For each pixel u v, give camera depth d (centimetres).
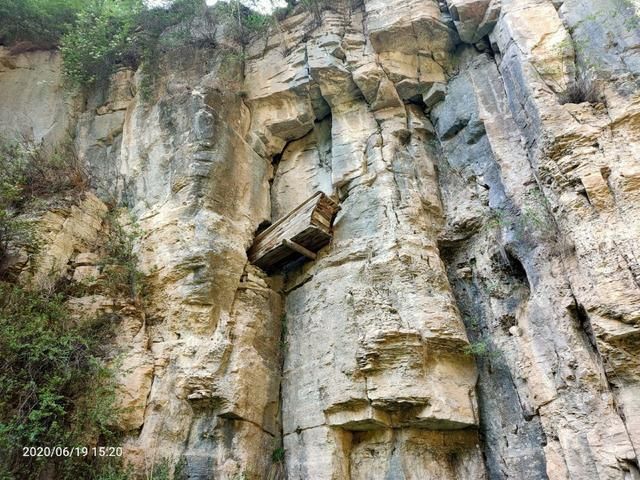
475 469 801
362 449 843
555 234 822
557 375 740
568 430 696
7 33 1317
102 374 776
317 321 965
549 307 785
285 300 1071
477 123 1083
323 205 1018
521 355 807
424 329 845
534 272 835
